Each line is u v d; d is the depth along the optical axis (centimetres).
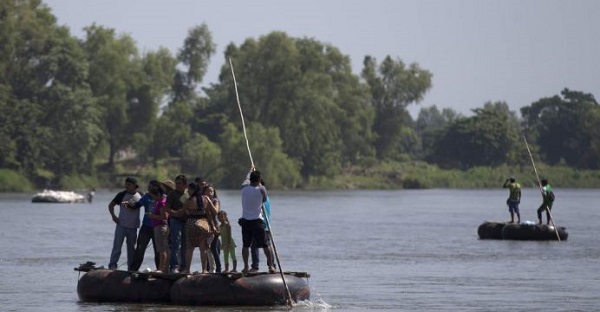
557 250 12475
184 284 7156
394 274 9762
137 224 7575
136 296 7288
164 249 7400
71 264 10556
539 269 10206
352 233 16200
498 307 7375
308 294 7431
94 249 12519
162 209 7394
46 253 11919
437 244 13700
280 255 11969
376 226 18288
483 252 12288
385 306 7419
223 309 7038
